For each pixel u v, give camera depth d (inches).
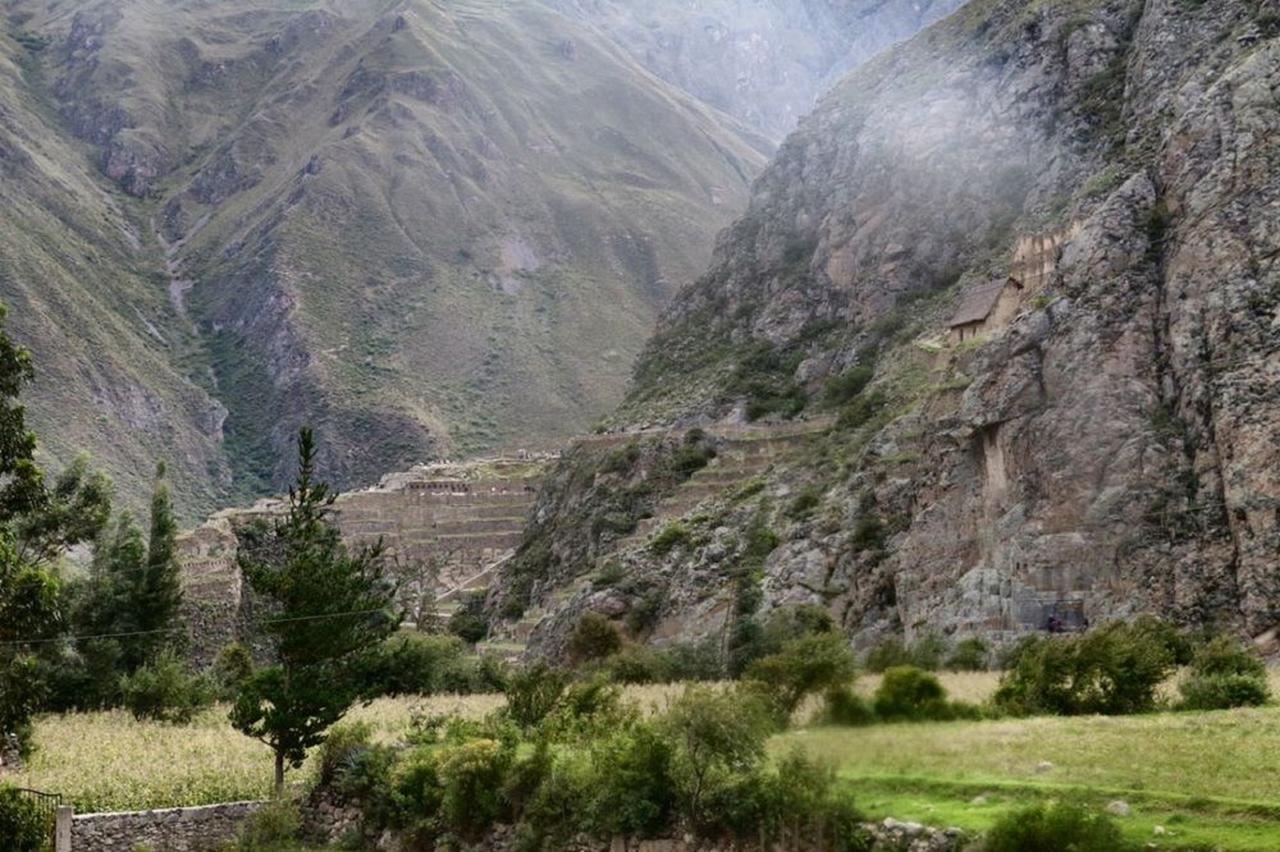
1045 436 3063.5
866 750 1501.0
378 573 2427.4
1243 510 2731.3
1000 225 4699.8
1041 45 4968.0
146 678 3196.4
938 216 4972.9
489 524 6638.8
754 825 1503.4
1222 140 3176.7
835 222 5506.9
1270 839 1159.6
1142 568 2822.3
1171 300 3073.3
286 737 2204.7
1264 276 2952.8
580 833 1685.5
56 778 2310.5
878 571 3366.1
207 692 3307.1
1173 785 1309.1
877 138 5511.8
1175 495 2876.5
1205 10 4185.5
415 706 2736.2
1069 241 3346.5
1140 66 4308.6
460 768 1867.6
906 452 3641.7
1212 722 1587.1
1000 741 1521.9
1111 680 1795.0
